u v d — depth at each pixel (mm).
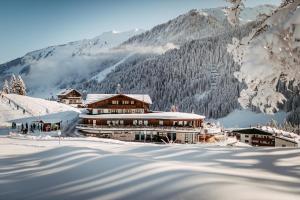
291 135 66750
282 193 7074
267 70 11734
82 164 10969
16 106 80312
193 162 12562
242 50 12438
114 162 10680
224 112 169000
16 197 7875
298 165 11938
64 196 7766
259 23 12422
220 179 7934
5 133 56125
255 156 13766
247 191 6957
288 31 11188
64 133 59875
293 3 11375
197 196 6867
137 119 59906
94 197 7512
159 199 7004
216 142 57625
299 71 11547
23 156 14078
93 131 58000
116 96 62656
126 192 7621
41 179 9477
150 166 9570
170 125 59594
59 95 122375
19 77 116750
